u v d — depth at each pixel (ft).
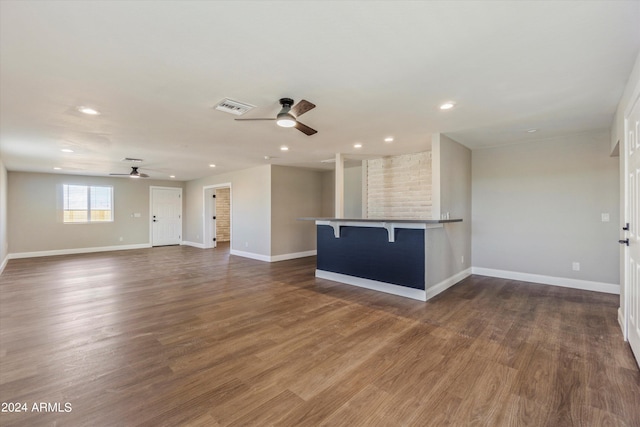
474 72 7.33
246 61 6.75
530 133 13.26
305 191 24.53
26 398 5.94
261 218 23.00
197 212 31.27
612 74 7.44
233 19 5.23
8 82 7.66
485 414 5.49
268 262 21.88
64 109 9.62
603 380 6.50
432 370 7.00
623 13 5.09
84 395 6.05
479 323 9.80
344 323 9.91
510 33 5.71
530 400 5.87
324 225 16.49
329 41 5.97
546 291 13.39
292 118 8.67
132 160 19.40
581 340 8.45
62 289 14.29
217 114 10.25
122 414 5.49
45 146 14.92
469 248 16.55
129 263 21.42
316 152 17.30
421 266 12.41
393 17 5.22
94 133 12.60
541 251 14.71
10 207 23.36
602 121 11.44
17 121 10.80
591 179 13.35
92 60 6.62
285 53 6.43
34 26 5.34
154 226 31.27
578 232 13.71
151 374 6.85
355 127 12.13
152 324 9.87
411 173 17.84
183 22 5.31
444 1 4.79
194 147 15.66
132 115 10.30
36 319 10.30
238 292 13.73
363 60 6.74
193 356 7.71
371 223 13.80
